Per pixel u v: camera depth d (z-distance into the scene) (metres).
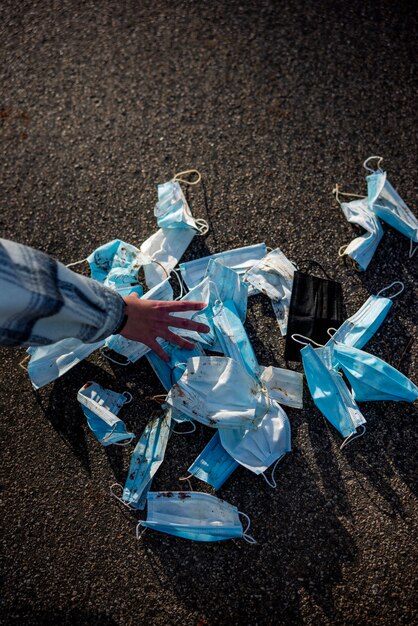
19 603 1.70
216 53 2.32
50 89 2.33
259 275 1.94
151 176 2.14
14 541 1.75
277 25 2.35
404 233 1.98
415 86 2.22
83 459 1.81
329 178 2.09
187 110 2.23
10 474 1.81
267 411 1.69
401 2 2.37
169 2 2.43
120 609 1.68
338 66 2.27
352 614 1.63
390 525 1.69
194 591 1.67
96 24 2.43
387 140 2.14
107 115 2.25
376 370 1.72
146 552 1.72
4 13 2.49
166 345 1.86
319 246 2.01
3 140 2.25
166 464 1.79
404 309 1.92
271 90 2.24
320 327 1.87
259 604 1.65
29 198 2.14
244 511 1.73
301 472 1.75
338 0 2.38
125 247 1.91
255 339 1.90
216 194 2.09
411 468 1.74
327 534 1.69
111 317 1.29
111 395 1.84
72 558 1.73
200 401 1.72
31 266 1.07
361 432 1.78
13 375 1.91
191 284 1.96
